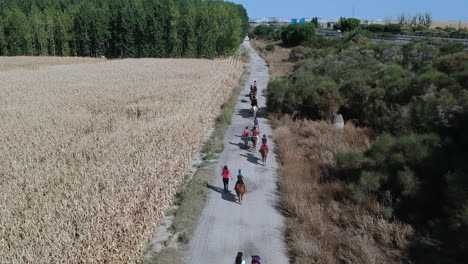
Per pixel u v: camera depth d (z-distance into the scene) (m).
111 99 30.97
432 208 14.37
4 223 11.34
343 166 18.08
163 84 38.56
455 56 28.44
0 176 15.23
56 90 35.41
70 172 15.47
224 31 93.06
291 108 30.17
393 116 22.64
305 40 95.31
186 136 21.02
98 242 11.20
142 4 102.31
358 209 14.81
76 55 99.69
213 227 14.35
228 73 49.09
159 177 15.81
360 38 63.06
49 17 96.94
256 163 21.06
